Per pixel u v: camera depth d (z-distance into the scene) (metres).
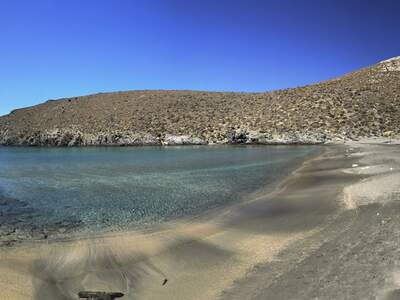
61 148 99.00
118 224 15.62
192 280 9.41
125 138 101.81
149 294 8.72
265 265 9.88
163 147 84.31
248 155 50.81
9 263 10.68
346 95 94.62
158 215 17.03
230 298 8.11
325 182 23.47
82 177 31.62
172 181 27.67
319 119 85.44
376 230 10.88
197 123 101.88
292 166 35.25
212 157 49.25
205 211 17.52
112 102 134.50
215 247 11.95
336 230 12.02
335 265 8.68
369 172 25.55
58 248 12.22
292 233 12.77
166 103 122.81
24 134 122.19
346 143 67.81
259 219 15.36
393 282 7.24
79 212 18.05
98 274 9.95
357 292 7.11
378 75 104.75
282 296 7.61
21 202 20.84
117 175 32.28
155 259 11.05
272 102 104.00
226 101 117.00
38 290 8.92
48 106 146.12
